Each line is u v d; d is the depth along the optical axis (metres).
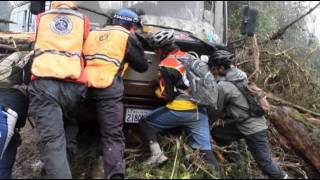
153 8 7.66
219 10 7.50
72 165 5.11
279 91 6.50
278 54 6.64
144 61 4.95
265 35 8.34
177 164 4.77
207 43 5.54
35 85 4.59
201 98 4.91
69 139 4.97
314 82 6.59
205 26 7.39
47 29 4.70
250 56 6.64
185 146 4.97
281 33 7.02
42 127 4.53
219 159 5.23
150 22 7.22
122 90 4.86
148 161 4.90
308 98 6.37
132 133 5.42
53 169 4.44
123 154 4.84
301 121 5.35
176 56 5.02
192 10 7.61
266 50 6.91
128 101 5.30
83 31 4.79
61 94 4.59
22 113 5.14
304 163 5.53
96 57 4.80
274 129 5.73
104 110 4.75
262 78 6.41
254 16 5.79
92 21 7.14
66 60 4.61
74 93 4.61
